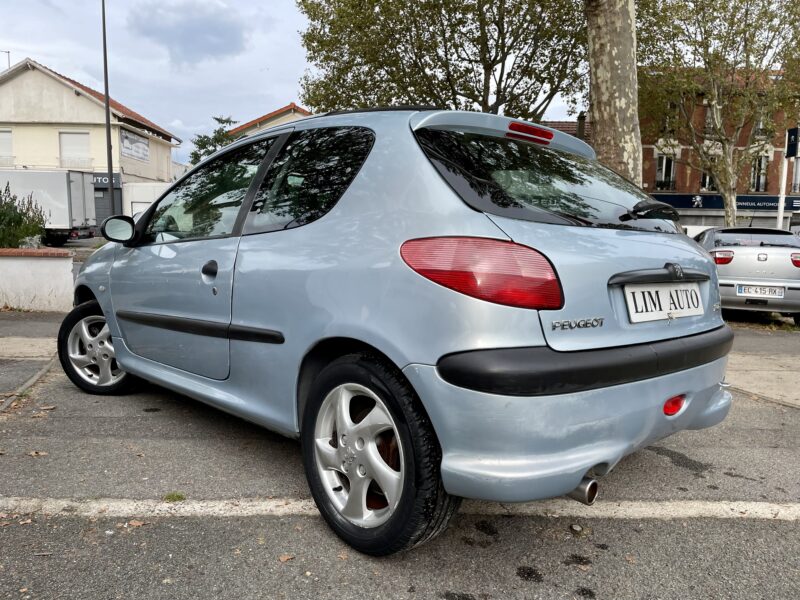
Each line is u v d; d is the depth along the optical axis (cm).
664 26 2177
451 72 2025
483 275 196
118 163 3884
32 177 2422
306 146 285
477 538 252
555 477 195
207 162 352
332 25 1966
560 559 238
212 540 242
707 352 248
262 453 332
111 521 254
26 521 252
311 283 243
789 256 845
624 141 740
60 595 204
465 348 195
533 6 1925
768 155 3203
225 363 296
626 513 279
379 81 2055
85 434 354
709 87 2375
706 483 316
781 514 281
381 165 239
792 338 805
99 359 423
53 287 805
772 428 411
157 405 412
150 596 205
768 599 214
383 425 220
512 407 191
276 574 220
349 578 219
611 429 209
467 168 229
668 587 220
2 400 412
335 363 236
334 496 243
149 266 353
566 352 200
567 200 244
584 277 208
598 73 741
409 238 215
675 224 288
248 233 289
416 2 1886
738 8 2114
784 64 2161
